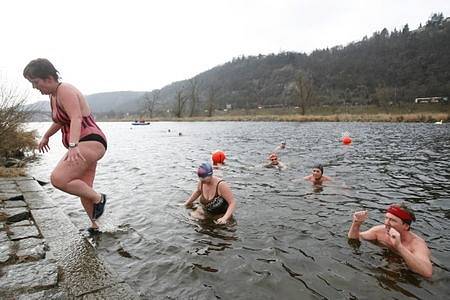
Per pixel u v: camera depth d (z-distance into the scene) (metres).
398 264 3.98
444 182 8.29
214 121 63.78
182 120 69.06
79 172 4.12
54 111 4.16
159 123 61.16
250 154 14.05
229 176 9.14
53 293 2.82
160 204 6.47
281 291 3.38
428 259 3.96
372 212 5.92
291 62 150.25
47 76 3.93
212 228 5.14
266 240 4.68
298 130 30.58
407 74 98.06
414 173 9.47
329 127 34.09
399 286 3.50
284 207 6.21
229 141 21.02
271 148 16.39
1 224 4.48
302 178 8.80
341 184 8.09
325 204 6.41
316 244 4.55
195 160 12.91
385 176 9.05
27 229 4.32
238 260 4.05
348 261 4.06
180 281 3.55
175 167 11.13
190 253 4.23
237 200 6.67
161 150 16.69
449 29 115.00
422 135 23.05
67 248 3.80
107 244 4.46
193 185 8.21
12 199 5.80
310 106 64.81
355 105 74.56
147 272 3.73
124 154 15.06
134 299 2.81
